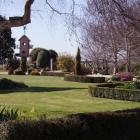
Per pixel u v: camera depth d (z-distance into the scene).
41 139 9.33
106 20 12.31
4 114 11.28
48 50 79.75
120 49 30.16
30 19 11.39
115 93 27.95
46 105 23.66
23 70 65.56
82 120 10.51
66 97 29.08
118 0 11.88
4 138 8.83
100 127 10.93
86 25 21.02
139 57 32.22
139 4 14.85
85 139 10.34
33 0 11.29
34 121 9.52
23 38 45.53
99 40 24.97
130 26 12.66
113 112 12.02
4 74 64.00
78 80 48.25
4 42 67.25
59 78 56.09
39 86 39.66
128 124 11.80
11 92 32.31
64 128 9.84
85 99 27.78
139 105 24.53
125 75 41.19
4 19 11.69
